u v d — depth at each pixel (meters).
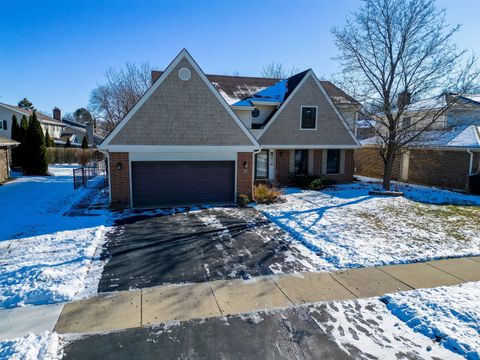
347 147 20.22
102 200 14.30
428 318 5.18
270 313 5.40
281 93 19.84
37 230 9.60
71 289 5.99
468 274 7.03
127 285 6.33
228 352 4.42
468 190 17.59
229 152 13.61
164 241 8.91
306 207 13.34
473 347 4.46
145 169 12.77
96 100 48.47
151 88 12.32
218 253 8.09
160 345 4.54
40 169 24.20
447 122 19.92
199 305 5.63
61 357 4.25
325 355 4.37
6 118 38.91
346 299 5.90
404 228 10.44
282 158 19.98
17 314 5.27
